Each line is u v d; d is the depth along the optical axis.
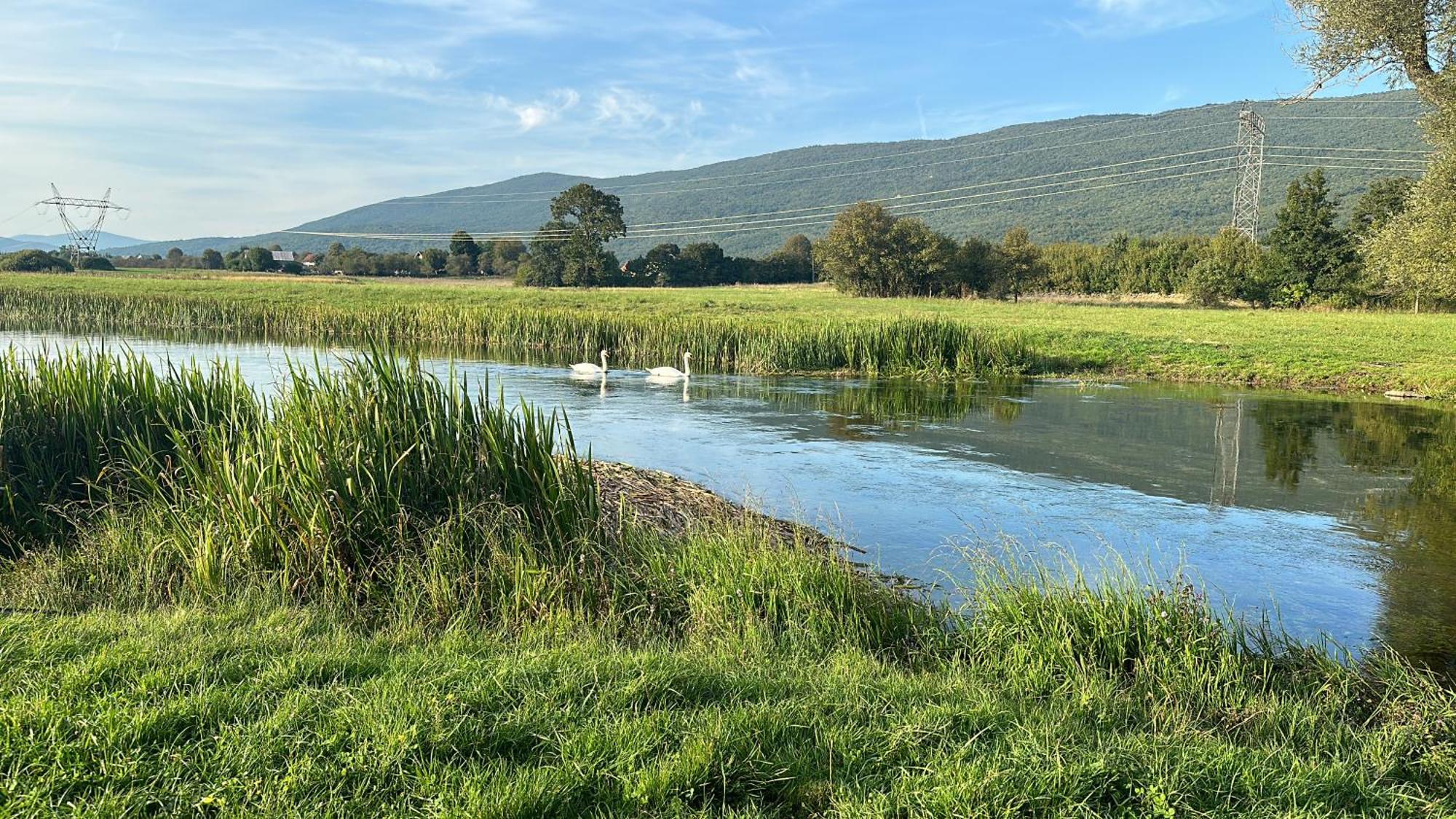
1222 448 17.22
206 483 8.08
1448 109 18.98
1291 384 27.59
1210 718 5.80
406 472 8.12
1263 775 4.52
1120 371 30.30
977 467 15.17
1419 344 35.75
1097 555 10.27
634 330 35.66
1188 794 4.27
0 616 6.14
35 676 4.92
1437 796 4.72
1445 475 14.97
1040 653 6.52
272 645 5.65
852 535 10.82
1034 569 8.84
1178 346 35.19
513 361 32.50
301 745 4.28
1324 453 16.81
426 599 7.20
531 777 4.06
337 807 3.81
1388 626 8.26
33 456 8.98
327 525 7.50
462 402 8.73
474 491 8.36
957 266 82.94
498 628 6.88
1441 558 10.43
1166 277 92.00
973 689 5.73
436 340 39.25
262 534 7.55
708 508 10.84
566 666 5.43
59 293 48.41
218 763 4.10
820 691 5.39
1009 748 4.67
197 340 35.84
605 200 108.31
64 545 8.19
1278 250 72.81
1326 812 4.26
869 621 7.21
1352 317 56.22
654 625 7.28
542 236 107.75
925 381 28.50
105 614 6.30
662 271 115.00
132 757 4.11
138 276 86.44
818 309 59.00
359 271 129.00
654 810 3.94
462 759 4.25
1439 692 6.30
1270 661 6.95
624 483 11.34
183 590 7.25
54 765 3.99
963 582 9.01
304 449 7.75
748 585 7.39
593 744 4.39
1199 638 6.59
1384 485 14.20
